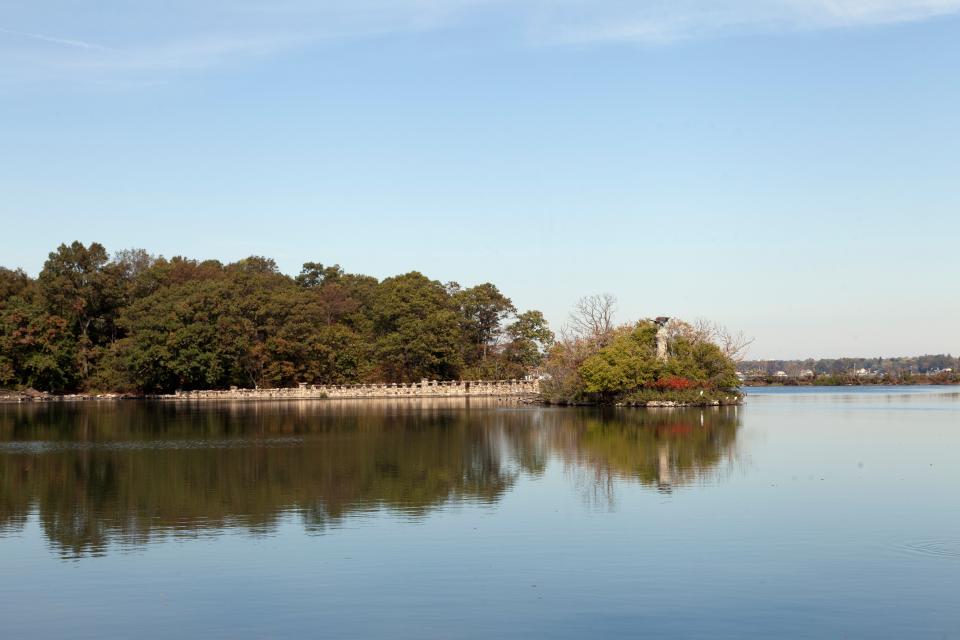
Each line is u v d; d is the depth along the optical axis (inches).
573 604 902.4
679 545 1123.3
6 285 5802.2
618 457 2005.4
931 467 1807.3
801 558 1063.0
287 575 1009.5
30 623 863.1
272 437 2628.0
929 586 953.5
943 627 835.4
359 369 6190.9
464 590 949.8
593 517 1299.2
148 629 846.5
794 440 2386.8
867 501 1412.4
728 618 861.8
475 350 7096.5
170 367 5319.9
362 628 842.8
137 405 4761.3
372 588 958.4
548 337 7007.9
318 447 2304.4
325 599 924.6
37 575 1019.9
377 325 6673.2
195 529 1248.2
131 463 1969.7
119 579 1001.5
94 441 2519.7
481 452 2140.7
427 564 1046.4
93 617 879.1
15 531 1245.1
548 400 4547.2
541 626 844.0
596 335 4483.3
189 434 2758.4
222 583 981.8
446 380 6471.5
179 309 5364.2
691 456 2011.6
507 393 6087.6
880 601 907.4
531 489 1555.1
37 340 5383.9
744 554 1080.2
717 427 2871.6
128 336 5807.1
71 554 1112.2
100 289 5787.4
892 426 2903.5
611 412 3754.9
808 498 1440.7
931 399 5438.0
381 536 1190.3
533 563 1047.0
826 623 848.3
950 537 1160.2
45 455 2145.7
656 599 916.6
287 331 5762.8
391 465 1902.1
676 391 4156.0
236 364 5516.7
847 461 1910.7
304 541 1167.0
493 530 1219.2
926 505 1375.5
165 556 1096.8
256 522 1291.8
